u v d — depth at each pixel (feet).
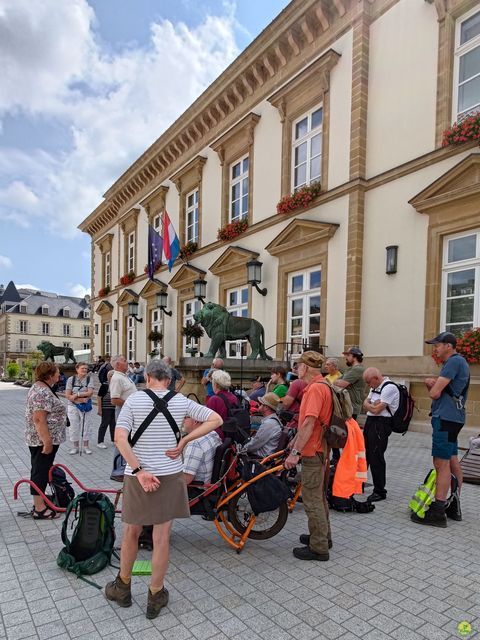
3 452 26.21
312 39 40.65
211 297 54.39
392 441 27.78
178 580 10.75
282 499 12.23
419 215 31.48
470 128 27.91
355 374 17.34
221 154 53.06
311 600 9.83
